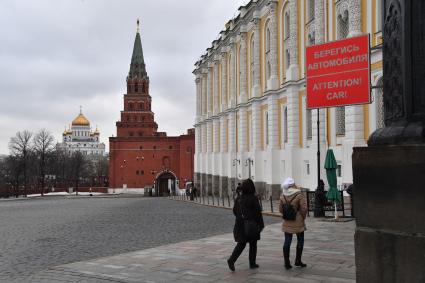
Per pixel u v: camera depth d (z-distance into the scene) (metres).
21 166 88.69
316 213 20.84
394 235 4.13
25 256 12.62
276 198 40.06
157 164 99.88
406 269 4.04
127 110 117.62
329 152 19.86
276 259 11.14
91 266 10.78
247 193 9.83
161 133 119.38
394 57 4.52
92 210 34.00
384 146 4.26
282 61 39.66
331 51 17.00
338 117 29.14
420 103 4.23
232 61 55.28
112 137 100.19
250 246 10.07
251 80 49.25
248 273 9.58
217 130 63.81
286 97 38.59
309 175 33.31
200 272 9.84
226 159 59.12
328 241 13.80
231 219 23.81
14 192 86.00
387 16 4.69
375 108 23.92
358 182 4.43
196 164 75.25
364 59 16.23
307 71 17.77
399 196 4.12
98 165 167.12
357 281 4.39
